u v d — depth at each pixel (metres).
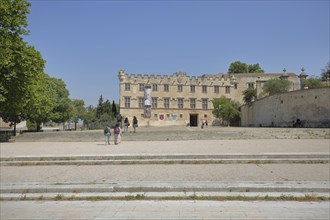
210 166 14.60
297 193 9.77
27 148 22.39
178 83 82.50
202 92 83.62
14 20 28.72
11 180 12.01
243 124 73.25
